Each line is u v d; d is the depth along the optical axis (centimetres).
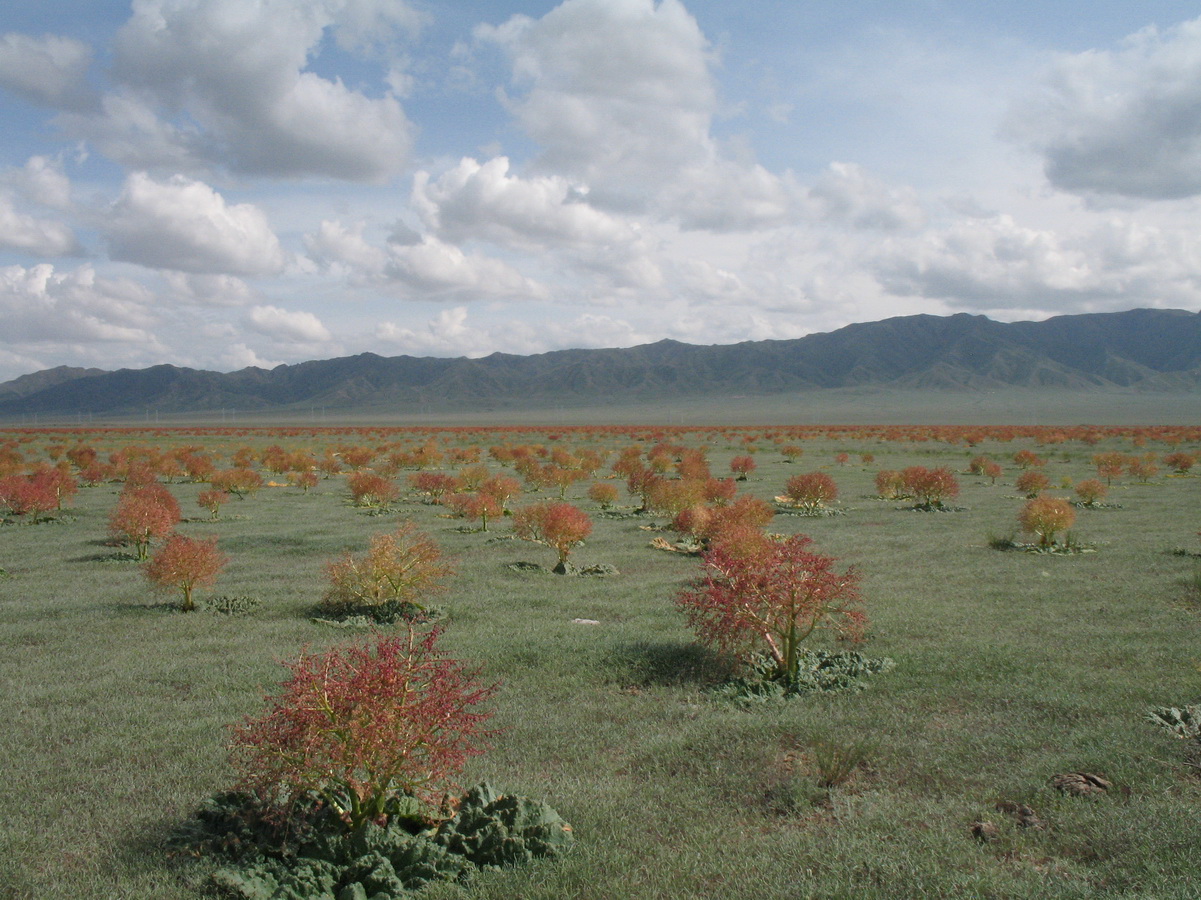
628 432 12575
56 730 930
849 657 1164
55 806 738
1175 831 638
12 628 1417
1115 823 658
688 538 2450
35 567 2048
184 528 2753
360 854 601
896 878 581
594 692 1061
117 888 594
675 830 679
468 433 12900
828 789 750
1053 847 632
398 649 665
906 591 1655
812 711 960
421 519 3023
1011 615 1431
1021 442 8500
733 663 1134
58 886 596
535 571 1947
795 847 633
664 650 1212
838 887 565
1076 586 1672
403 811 654
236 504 3525
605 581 1841
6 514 3084
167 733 918
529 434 12200
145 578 1823
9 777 803
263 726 633
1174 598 1536
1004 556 2075
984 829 657
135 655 1252
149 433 13325
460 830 643
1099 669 1096
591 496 3341
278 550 2320
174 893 580
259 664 1190
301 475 4378
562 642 1274
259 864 603
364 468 4897
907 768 795
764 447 7875
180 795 754
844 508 3247
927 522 2794
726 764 815
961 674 1085
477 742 875
